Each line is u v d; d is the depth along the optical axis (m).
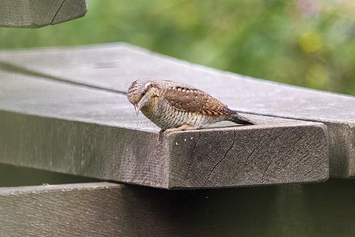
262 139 5.91
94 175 7.43
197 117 6.57
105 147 7.21
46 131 8.22
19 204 6.40
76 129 7.70
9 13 5.78
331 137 6.91
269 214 7.32
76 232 6.66
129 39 24.62
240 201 7.21
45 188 6.60
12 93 11.49
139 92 6.22
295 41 19.45
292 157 5.98
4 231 6.34
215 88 11.91
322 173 6.04
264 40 20.06
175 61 16.88
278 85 12.44
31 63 15.92
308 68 19.14
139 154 6.55
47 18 5.74
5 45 23.09
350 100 9.89
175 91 6.43
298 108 8.93
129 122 7.44
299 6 18.88
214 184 5.82
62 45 23.88
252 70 19.83
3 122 8.84
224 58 20.77
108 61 16.52
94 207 6.74
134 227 6.90
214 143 5.79
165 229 7.00
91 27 23.83
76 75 14.05
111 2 25.25
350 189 7.56
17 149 8.66
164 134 5.99
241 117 6.80
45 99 10.55
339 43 18.75
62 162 7.97
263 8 21.55
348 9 18.25
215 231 7.13
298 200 7.42
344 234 7.53
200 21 24.58
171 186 5.73
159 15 25.41
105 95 11.34
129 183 6.86
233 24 22.64
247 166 5.89
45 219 6.52
